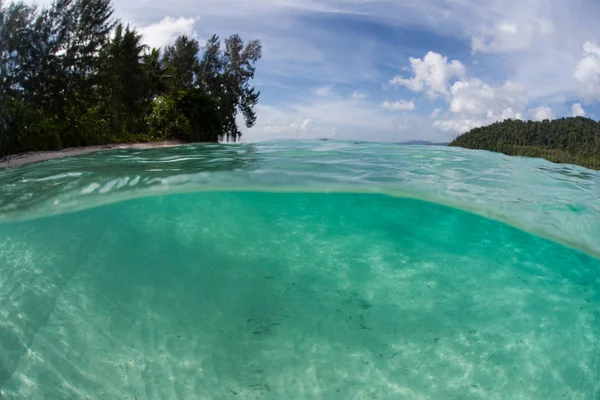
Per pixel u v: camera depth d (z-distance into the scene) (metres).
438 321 3.21
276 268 3.84
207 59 39.50
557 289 3.62
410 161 8.71
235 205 5.09
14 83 15.97
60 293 3.37
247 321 3.17
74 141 15.66
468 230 4.56
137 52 22.67
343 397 2.53
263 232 4.45
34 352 2.77
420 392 2.57
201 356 2.81
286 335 3.03
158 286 3.54
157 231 4.38
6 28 15.44
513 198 5.30
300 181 5.81
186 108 26.16
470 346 2.96
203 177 6.00
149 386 2.55
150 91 24.67
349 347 2.93
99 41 19.47
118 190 5.38
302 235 4.42
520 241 4.31
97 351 2.82
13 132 11.74
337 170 6.82
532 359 2.87
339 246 4.21
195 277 3.67
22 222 4.41
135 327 3.06
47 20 16.94
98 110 21.56
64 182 5.79
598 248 4.23
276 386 2.59
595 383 2.71
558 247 4.24
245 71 41.31
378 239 4.37
